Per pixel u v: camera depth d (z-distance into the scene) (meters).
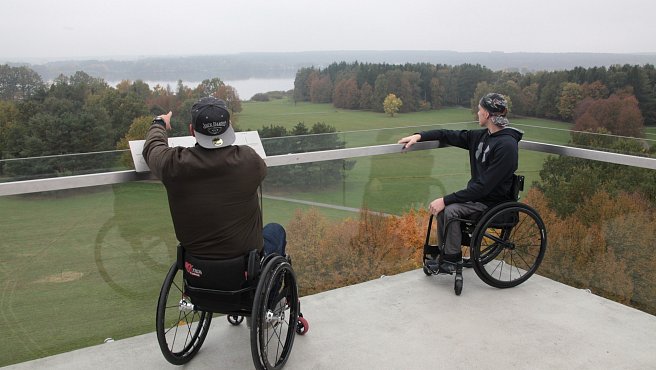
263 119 62.06
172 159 1.97
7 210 2.37
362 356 2.49
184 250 2.12
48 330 2.59
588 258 3.33
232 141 2.02
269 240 2.43
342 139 3.28
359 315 2.93
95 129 31.75
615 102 26.11
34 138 31.88
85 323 2.68
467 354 2.51
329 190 3.26
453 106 52.41
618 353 2.54
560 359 2.47
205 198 1.97
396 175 3.52
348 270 3.41
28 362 2.43
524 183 3.43
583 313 2.96
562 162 3.41
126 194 2.67
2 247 2.41
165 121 2.38
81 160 2.51
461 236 3.20
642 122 25.78
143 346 2.58
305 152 3.12
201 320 2.52
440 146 3.57
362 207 3.41
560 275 3.53
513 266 3.68
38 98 36.38
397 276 3.50
